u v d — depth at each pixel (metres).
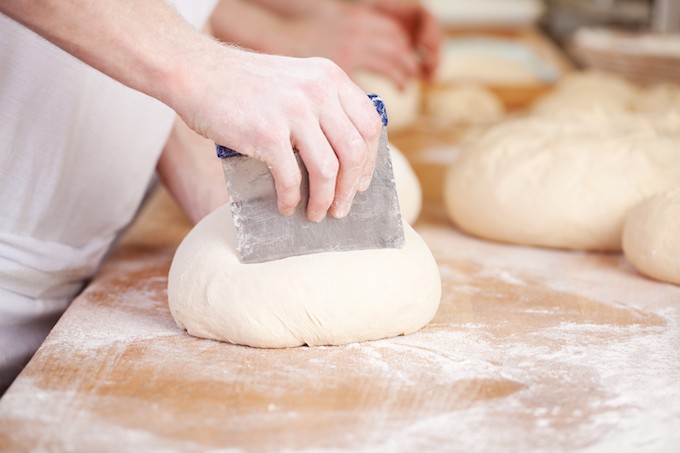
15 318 1.22
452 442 0.80
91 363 0.97
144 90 0.90
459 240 1.54
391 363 0.98
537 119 1.73
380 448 0.79
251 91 0.89
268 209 1.03
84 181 1.27
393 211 1.06
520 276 1.32
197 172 1.43
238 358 1.00
